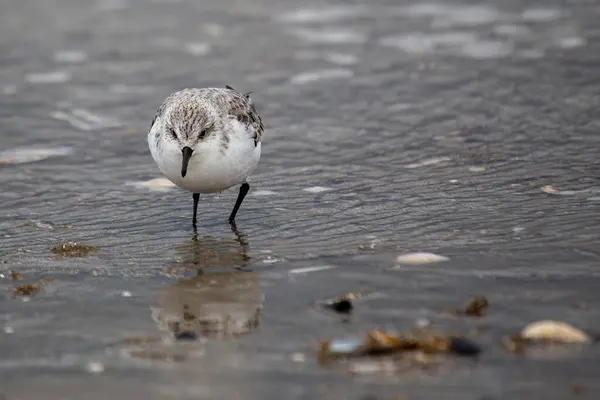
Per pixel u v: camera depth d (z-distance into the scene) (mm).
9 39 20297
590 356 7723
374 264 10023
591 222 10875
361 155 14078
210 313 9008
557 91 16344
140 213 12219
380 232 11039
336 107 16188
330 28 20734
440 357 7797
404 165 13562
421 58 18547
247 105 11570
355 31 20469
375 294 9219
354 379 7512
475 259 9969
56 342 8453
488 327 8344
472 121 15258
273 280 9750
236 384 7512
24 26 21219
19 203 12555
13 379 7723
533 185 12391
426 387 7324
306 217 11758
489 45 19125
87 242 11172
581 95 16109
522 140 14273
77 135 15289
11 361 8070
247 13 22078
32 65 18719
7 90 17328
